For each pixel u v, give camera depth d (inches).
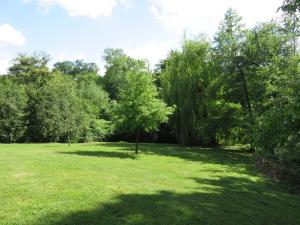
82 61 3725.4
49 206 326.0
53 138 1456.7
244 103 1232.8
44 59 2199.8
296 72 682.2
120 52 2728.8
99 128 1644.9
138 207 342.0
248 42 1177.4
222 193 479.8
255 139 331.0
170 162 813.9
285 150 383.9
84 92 1918.1
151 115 888.3
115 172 558.3
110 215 313.1
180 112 1284.4
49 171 508.1
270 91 871.7
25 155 714.2
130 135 1676.9
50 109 1400.1
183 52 1354.6
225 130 1251.8
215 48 1283.2
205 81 1302.9
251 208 411.5
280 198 508.7
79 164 618.5
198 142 1355.8
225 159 971.9
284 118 291.3
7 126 1341.0
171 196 406.3
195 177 614.9
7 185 395.9
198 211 354.3
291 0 322.7
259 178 675.4
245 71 1184.2
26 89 1430.9
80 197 361.4
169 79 1353.3
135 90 877.8
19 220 286.5
